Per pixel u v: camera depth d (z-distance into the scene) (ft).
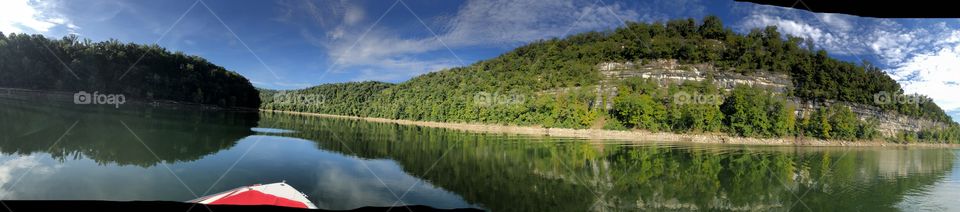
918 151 268.41
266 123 206.49
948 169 136.77
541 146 167.22
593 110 302.86
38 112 166.91
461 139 185.78
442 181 73.92
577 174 92.73
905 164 156.56
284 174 71.00
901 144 360.07
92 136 109.91
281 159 84.89
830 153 201.98
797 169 126.93
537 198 67.62
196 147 99.14
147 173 67.41
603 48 472.03
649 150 172.24
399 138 168.45
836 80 404.98
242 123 192.95
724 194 81.30
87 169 68.18
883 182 101.40
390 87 571.28
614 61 460.14
